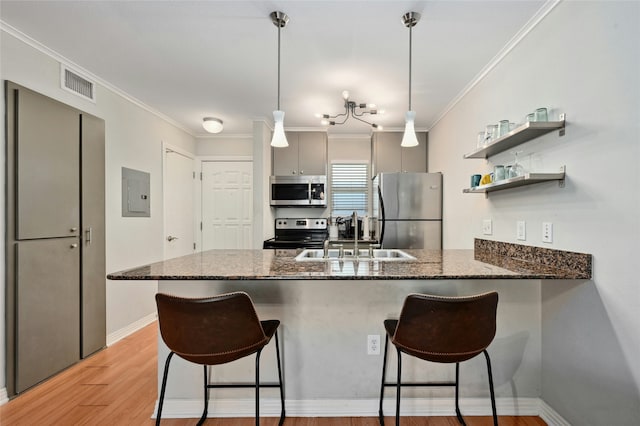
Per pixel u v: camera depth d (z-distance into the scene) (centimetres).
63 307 222
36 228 202
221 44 208
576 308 148
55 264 215
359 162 431
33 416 173
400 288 175
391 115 344
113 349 261
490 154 222
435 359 132
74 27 189
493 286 174
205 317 128
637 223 118
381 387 171
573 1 149
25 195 195
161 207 353
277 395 175
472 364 175
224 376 175
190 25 187
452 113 310
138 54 221
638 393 119
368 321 175
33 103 200
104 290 260
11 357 188
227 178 438
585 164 141
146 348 263
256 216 366
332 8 170
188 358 133
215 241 438
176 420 172
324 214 435
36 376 202
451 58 222
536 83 178
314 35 195
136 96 298
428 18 177
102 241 257
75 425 167
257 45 208
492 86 229
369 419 172
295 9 171
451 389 175
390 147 398
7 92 187
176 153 388
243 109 334
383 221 348
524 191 188
